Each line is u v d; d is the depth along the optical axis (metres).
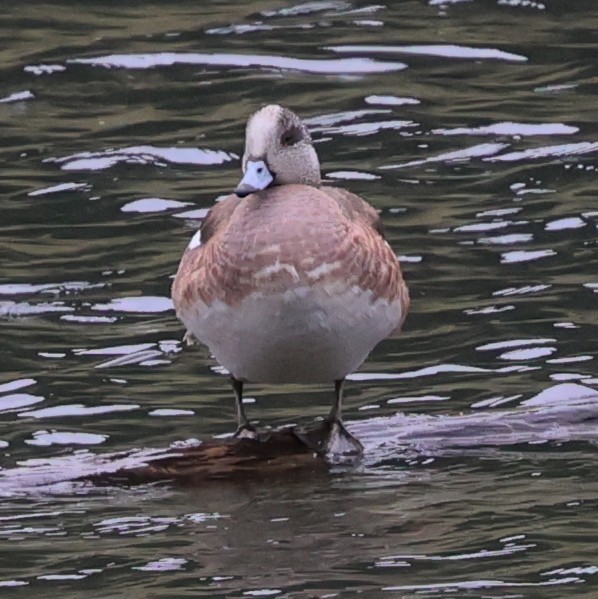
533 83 17.67
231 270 9.62
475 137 16.48
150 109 17.34
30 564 9.17
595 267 13.92
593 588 8.70
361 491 10.09
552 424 10.83
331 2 19.80
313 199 9.73
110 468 10.23
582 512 9.70
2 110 17.41
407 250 14.34
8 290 13.80
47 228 14.95
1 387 12.17
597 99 17.27
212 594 8.73
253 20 19.30
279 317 9.62
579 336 12.77
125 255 14.42
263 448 10.38
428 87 17.62
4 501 10.04
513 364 12.38
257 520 9.71
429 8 19.53
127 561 9.17
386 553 9.20
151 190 15.62
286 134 10.25
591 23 18.98
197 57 18.33
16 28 19.17
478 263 14.07
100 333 13.09
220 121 17.00
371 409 11.76
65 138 16.75
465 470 10.41
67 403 11.90
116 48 18.56
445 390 12.03
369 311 9.76
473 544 9.30
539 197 15.31
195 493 10.14
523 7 19.42
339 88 17.59
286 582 8.86
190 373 12.44
